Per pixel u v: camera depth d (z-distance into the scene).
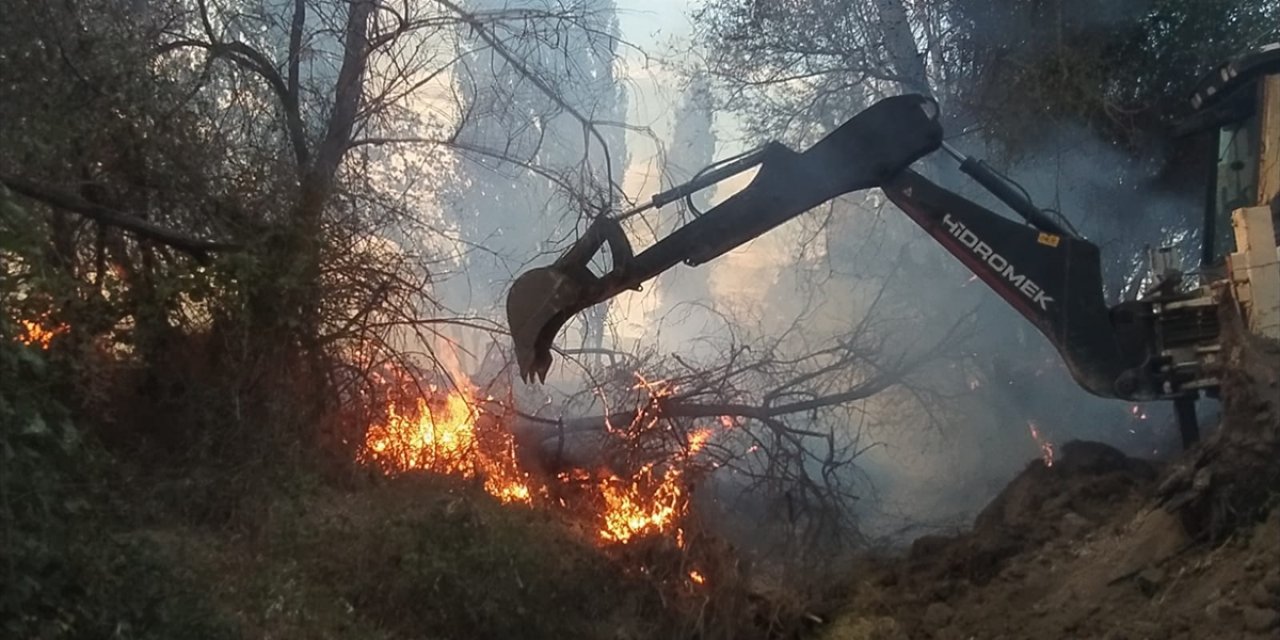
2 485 5.02
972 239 10.09
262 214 9.07
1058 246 9.90
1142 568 8.02
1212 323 9.16
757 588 9.70
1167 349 9.31
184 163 8.71
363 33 10.52
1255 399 7.88
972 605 8.79
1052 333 9.81
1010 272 9.99
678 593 8.80
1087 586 8.21
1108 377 9.61
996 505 10.15
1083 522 9.17
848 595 9.66
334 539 7.80
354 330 9.48
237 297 8.61
